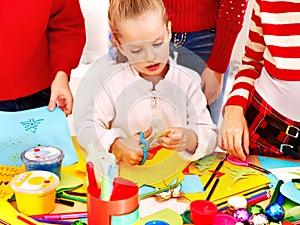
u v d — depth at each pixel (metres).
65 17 1.50
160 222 0.93
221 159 1.23
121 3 1.20
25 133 1.28
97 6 2.33
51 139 1.27
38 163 1.05
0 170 1.13
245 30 2.21
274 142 1.29
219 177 1.13
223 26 1.58
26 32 1.42
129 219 0.83
